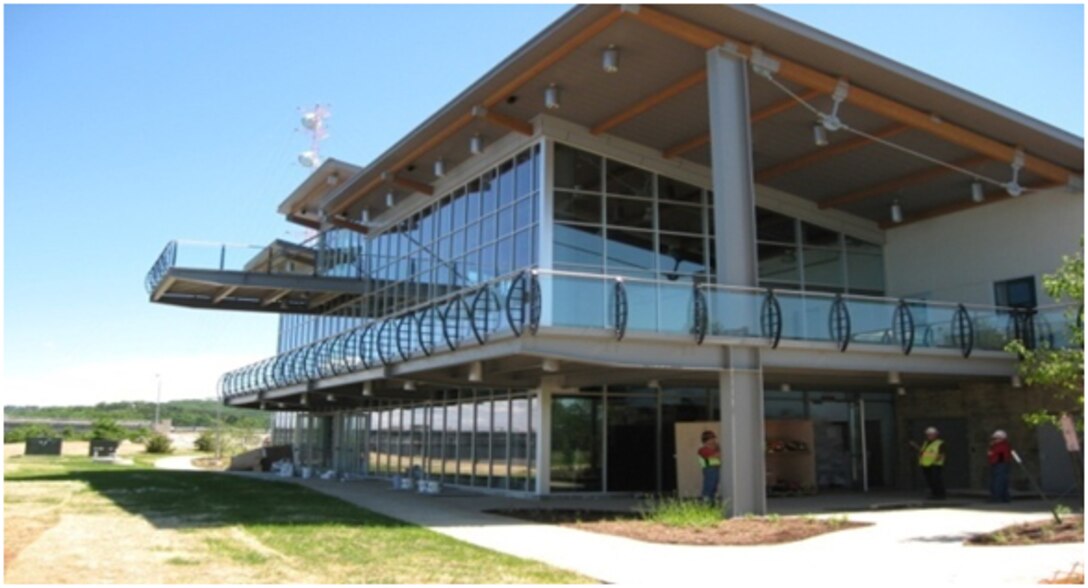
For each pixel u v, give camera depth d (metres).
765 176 22.28
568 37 16.14
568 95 18.50
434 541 11.60
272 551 10.55
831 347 16.59
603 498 18.95
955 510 16.00
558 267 19.25
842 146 20.34
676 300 15.34
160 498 18.03
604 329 14.82
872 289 24.66
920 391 22.89
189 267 26.31
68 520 13.70
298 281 27.94
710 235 21.66
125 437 66.00
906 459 23.03
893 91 17.66
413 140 21.70
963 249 23.02
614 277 15.05
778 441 20.47
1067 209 20.77
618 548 11.18
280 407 35.41
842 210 24.33
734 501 15.06
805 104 17.23
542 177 19.47
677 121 19.66
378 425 29.03
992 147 19.30
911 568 9.39
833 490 21.86
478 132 20.81
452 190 23.77
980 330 18.86
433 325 17.86
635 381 18.75
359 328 22.19
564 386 19.47
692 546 11.42
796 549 11.06
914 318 17.97
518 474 20.03
